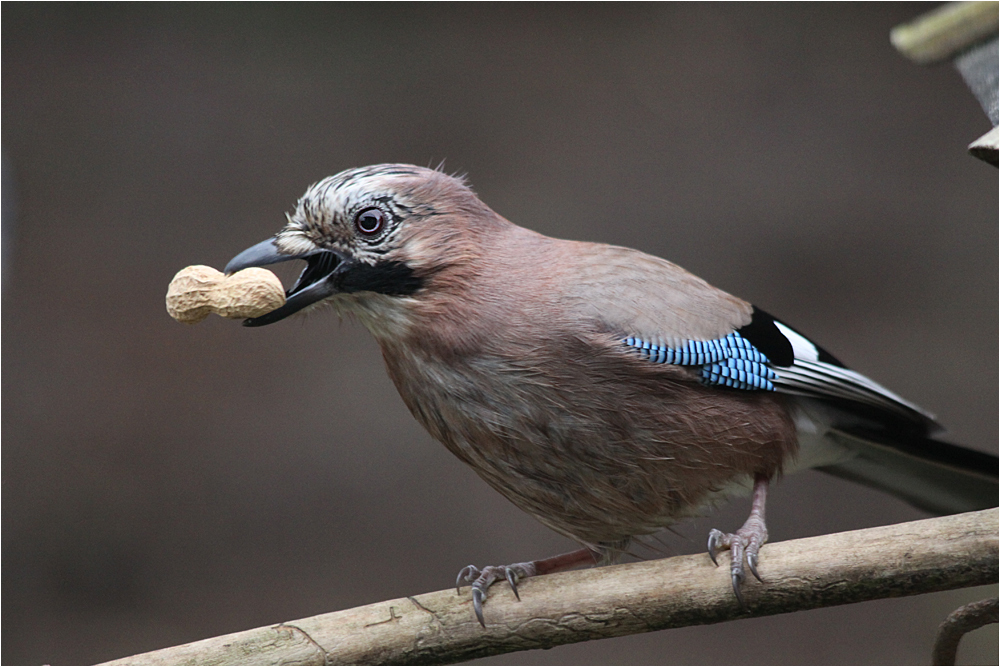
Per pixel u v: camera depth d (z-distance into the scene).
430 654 4.95
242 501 11.37
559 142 13.16
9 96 13.10
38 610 10.71
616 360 5.51
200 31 13.68
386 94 13.52
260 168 13.02
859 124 13.14
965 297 12.29
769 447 5.90
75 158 12.95
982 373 11.91
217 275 5.52
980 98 4.63
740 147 13.05
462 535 11.30
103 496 11.23
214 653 4.86
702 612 4.80
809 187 12.79
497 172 12.95
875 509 11.34
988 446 11.62
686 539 6.04
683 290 5.86
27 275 12.27
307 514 11.36
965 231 12.55
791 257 12.51
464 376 5.58
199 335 12.17
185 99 13.36
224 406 11.80
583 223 12.55
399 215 5.59
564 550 11.23
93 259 12.42
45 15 13.42
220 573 11.02
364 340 12.36
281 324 12.34
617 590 4.88
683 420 5.64
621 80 13.58
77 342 11.95
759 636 10.88
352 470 11.57
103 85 13.38
